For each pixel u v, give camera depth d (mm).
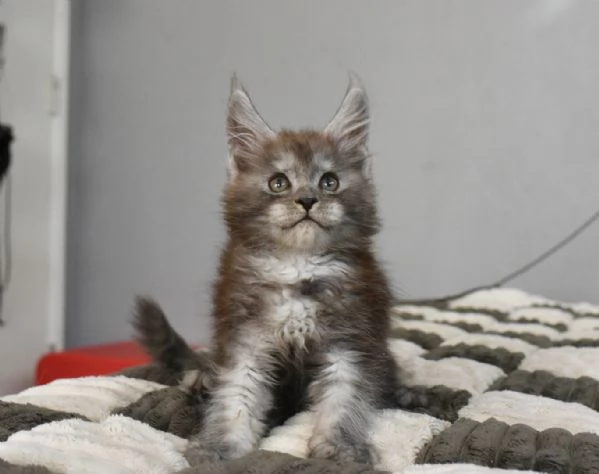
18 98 2986
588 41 2988
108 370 2619
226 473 979
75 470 960
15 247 2998
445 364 1739
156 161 3623
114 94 3672
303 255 1376
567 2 3008
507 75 3100
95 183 3717
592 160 3010
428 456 1112
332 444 1168
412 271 3271
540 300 2857
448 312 2646
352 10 3285
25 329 3078
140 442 1140
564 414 1344
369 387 1310
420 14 3193
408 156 3246
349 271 1365
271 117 3438
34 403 1329
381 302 1394
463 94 3158
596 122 2994
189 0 3527
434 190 3221
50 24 3154
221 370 1312
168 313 3617
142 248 3666
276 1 3396
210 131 3525
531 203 3104
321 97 3359
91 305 3758
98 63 3688
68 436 1094
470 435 1151
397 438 1229
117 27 3648
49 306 3223
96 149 3709
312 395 1334
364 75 3285
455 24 3150
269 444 1226
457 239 3205
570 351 1897
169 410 1349
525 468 1037
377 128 3271
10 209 2961
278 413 1390
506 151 3119
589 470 1009
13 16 2932
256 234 1393
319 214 1355
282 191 1406
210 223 3535
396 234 3277
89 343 3754
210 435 1220
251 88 3459
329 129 1539
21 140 3010
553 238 3086
